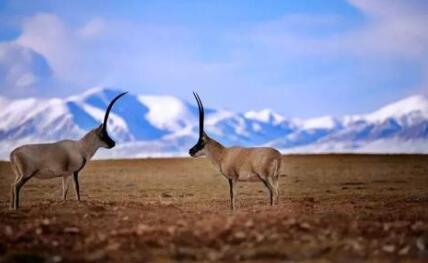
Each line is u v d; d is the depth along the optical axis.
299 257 21.30
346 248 22.31
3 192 60.81
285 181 73.00
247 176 37.97
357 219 27.80
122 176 87.38
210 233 23.80
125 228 26.34
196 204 42.66
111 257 21.47
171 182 74.75
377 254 21.80
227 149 39.16
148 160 143.50
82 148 38.69
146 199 50.09
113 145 39.88
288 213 30.97
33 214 32.09
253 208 37.28
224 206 40.59
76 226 27.05
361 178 77.38
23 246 23.33
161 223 27.47
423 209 34.50
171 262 20.89
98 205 34.66
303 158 138.12
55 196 54.81
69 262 21.03
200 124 40.16
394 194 52.97
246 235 23.55
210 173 95.69
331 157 140.62
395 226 25.95
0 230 26.19
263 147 38.19
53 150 37.28
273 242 22.94
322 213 31.23
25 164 36.53
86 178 82.12
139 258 21.33
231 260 21.08
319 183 69.19
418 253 21.95
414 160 129.75
